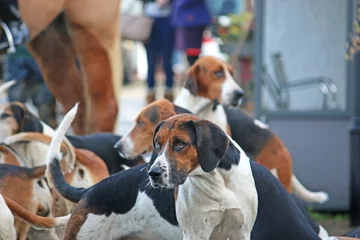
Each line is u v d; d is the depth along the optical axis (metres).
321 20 11.16
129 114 16.73
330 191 10.10
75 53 10.14
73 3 9.62
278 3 11.34
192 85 7.94
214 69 7.90
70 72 10.16
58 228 6.79
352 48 9.34
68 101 10.23
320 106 11.24
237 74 15.08
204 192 5.27
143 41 14.77
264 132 8.24
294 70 11.31
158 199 5.63
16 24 9.59
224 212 5.35
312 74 11.24
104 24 9.73
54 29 9.99
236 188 5.35
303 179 10.13
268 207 6.16
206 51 16.86
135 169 5.82
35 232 6.69
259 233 6.11
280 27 11.31
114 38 9.86
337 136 10.12
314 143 10.13
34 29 9.59
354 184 9.31
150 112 7.11
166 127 5.11
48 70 10.16
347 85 10.10
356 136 9.30
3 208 5.85
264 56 11.26
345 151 10.12
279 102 11.12
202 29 14.23
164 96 15.29
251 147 8.16
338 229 9.17
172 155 5.05
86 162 7.07
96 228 5.80
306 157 10.13
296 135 10.16
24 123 7.36
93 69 9.77
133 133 7.14
